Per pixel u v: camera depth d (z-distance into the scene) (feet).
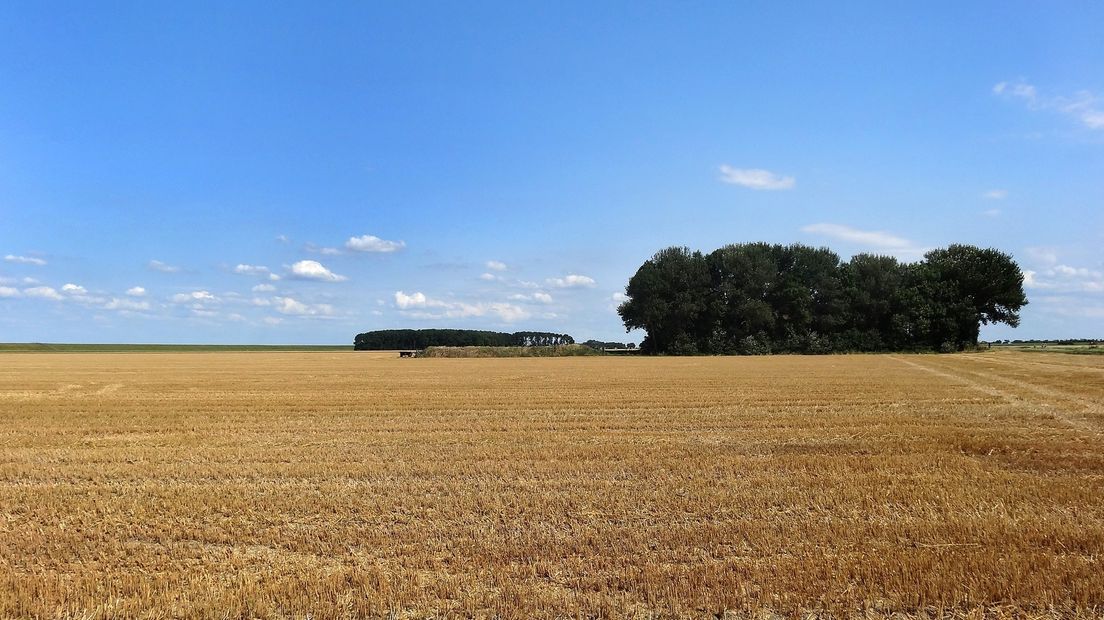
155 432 63.57
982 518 31.68
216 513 34.71
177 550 29.19
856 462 44.70
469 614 22.34
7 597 23.70
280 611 22.74
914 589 23.17
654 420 68.90
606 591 23.77
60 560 28.27
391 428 64.90
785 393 94.94
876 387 103.09
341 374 152.46
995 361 188.96
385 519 33.19
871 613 22.11
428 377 138.72
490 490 38.52
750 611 22.34
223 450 52.60
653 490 38.22
